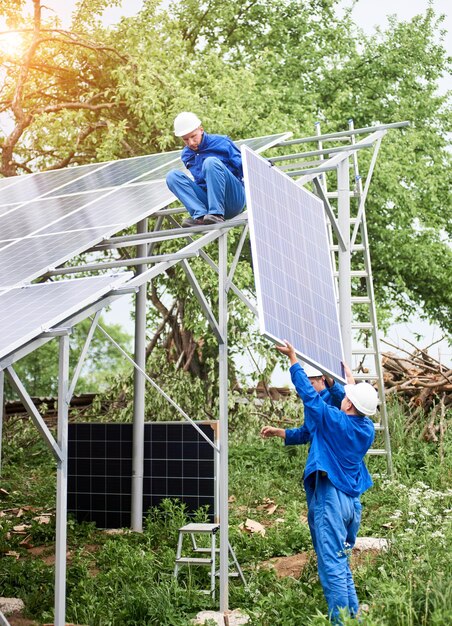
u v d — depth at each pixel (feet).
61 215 31.60
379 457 41.06
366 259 39.52
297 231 24.90
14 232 30.63
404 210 71.41
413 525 25.81
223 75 57.88
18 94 59.36
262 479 40.68
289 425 51.80
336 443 21.18
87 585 25.38
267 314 20.67
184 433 35.27
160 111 54.29
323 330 23.48
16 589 26.35
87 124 57.52
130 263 25.55
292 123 60.85
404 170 72.02
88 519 35.83
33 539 33.37
